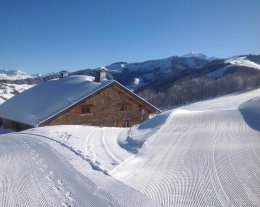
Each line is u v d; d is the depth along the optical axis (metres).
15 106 38.44
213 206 8.09
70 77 42.94
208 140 15.49
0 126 39.66
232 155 12.54
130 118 35.28
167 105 109.69
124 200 8.51
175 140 16.05
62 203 8.37
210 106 66.19
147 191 9.28
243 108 23.42
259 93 88.81
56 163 12.50
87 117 32.22
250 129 17.09
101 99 33.16
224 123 19.27
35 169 11.73
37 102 36.12
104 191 9.22
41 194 9.08
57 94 36.09
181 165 11.86
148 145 15.27
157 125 20.53
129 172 11.31
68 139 17.56
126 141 16.92
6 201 8.63
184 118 21.61
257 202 8.23
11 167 12.15
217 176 10.35
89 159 12.84
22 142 17.91
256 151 12.85
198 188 9.40
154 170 11.45
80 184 9.87
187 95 110.44
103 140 17.48
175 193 9.06
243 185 9.43
